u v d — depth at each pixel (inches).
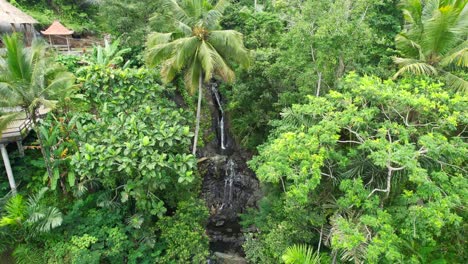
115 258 430.9
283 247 395.5
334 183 367.6
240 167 703.7
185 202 505.7
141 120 488.4
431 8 454.9
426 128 347.6
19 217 404.8
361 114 335.9
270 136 501.0
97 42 936.3
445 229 370.6
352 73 399.5
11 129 458.9
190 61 530.6
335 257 337.4
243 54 518.6
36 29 870.4
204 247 480.4
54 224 398.9
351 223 305.3
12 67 391.2
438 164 324.5
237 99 678.5
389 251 263.1
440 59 426.9
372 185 352.8
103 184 469.7
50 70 415.8
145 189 457.1
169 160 450.3
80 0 1016.2
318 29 437.4
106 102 543.8
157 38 514.9
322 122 340.8
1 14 705.0
